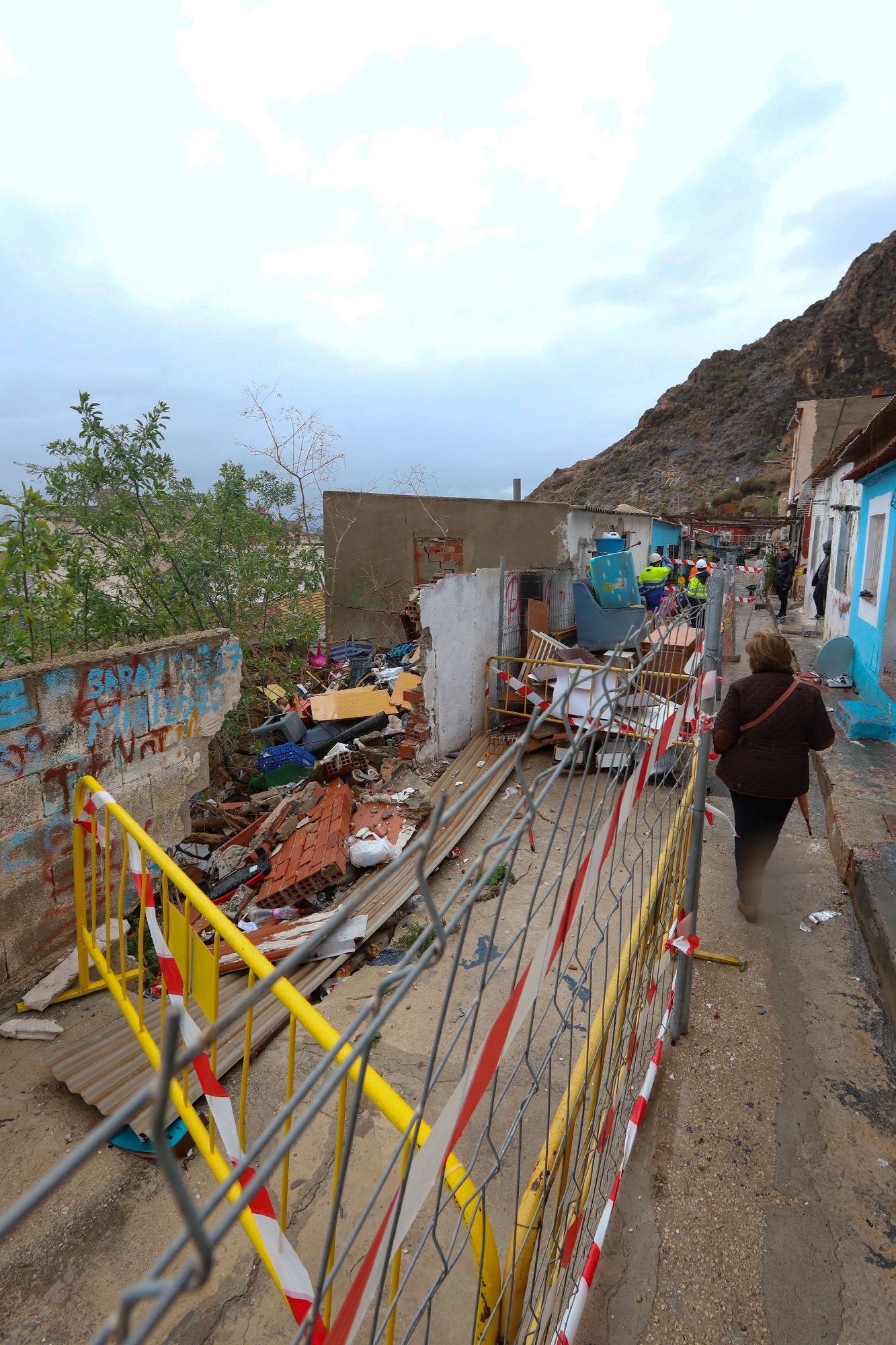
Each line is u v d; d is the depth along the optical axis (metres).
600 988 3.64
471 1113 1.13
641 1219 2.52
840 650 9.20
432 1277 2.32
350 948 3.99
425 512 12.85
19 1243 2.41
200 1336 2.18
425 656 6.80
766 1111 2.97
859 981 3.79
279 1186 2.64
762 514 81.81
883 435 7.94
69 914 3.67
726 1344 2.15
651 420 143.50
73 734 3.63
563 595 11.24
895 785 5.70
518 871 4.93
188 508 7.29
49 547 5.14
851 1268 2.36
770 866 5.02
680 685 4.39
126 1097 2.83
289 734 7.35
